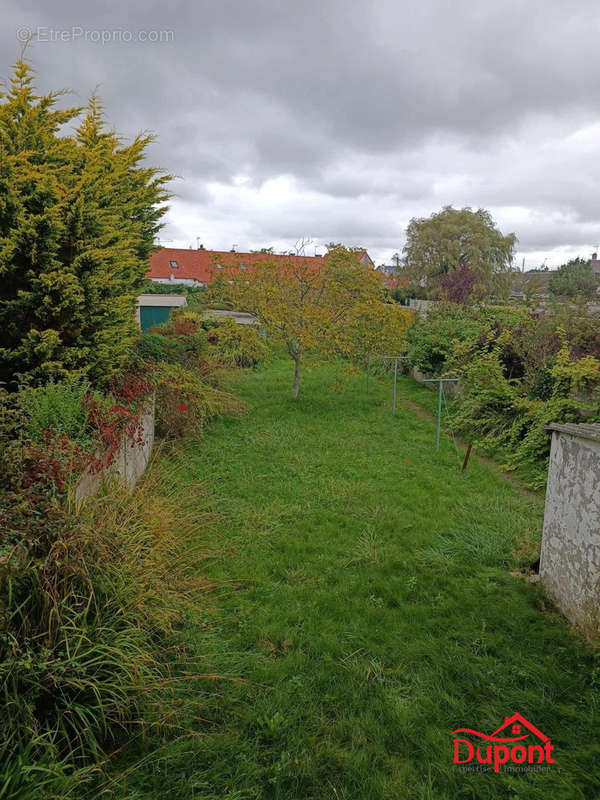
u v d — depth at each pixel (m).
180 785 2.02
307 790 2.04
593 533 2.97
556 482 3.47
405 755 2.23
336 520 4.79
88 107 6.40
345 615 3.26
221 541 4.21
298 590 3.53
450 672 2.75
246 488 5.53
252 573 3.74
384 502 5.27
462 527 4.67
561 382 7.09
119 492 3.78
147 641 2.72
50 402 3.78
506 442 7.51
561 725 2.39
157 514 3.79
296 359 10.52
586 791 2.06
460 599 3.49
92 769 1.98
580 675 2.71
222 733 2.28
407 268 32.47
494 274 30.58
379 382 13.48
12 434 3.52
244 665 2.73
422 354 12.22
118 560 2.82
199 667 2.66
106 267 5.29
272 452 6.97
